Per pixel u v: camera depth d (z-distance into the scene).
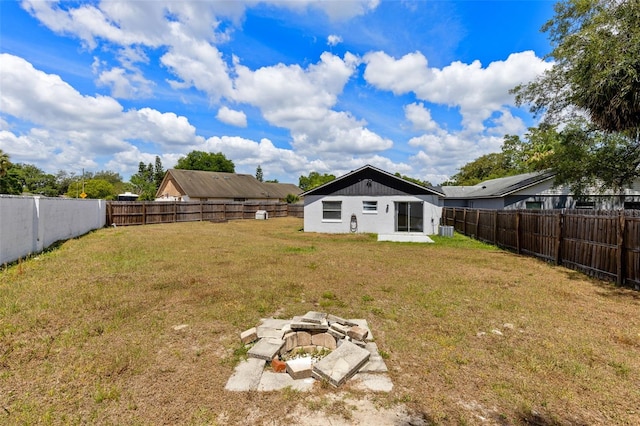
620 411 2.52
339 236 15.48
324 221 17.41
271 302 5.07
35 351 3.28
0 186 32.22
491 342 3.74
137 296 5.18
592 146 12.64
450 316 4.58
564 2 11.27
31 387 2.68
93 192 42.22
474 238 15.14
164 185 38.41
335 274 7.07
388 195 16.95
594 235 7.21
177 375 2.90
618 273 6.40
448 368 3.12
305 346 3.64
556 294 5.75
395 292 5.77
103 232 14.91
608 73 8.16
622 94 8.20
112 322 4.09
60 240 11.27
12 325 3.87
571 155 12.90
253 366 3.06
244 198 38.81
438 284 6.38
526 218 10.24
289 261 8.48
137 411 2.41
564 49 10.49
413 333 3.96
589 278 7.00
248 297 5.27
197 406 2.47
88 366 3.00
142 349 3.39
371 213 17.09
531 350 3.54
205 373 2.94
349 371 2.86
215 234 14.70
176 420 2.31
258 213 27.72
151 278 6.33
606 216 6.83
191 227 18.69
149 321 4.18
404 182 16.77
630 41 8.05
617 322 4.43
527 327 4.21
